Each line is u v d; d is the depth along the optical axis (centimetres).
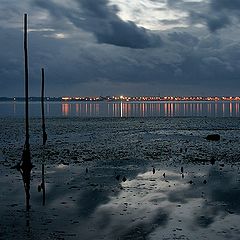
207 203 1777
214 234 1361
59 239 1323
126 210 1670
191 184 2181
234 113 15450
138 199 1858
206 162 2978
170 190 2038
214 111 17688
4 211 1661
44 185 2170
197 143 4372
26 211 1659
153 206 1733
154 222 1504
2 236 1352
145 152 3591
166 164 2897
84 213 1628
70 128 6850
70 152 3591
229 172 2533
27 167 2709
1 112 17088
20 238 1333
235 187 2092
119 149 3812
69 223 1495
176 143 4375
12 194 1964
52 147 3988
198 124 8012
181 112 16788
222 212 1631
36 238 1333
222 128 6875
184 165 2844
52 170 2655
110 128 6869
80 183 2223
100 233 1384
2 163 2956
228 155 3366
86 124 8050
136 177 2397
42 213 1630
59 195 1939
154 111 18125
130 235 1361
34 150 3741
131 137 5106
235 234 1359
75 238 1333
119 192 1998
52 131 6169
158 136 5275
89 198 1877
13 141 4603
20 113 15975
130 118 10706
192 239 1312
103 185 2167
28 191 2027
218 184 2172
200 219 1537
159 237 1337
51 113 16012
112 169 2688
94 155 3388
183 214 1608
